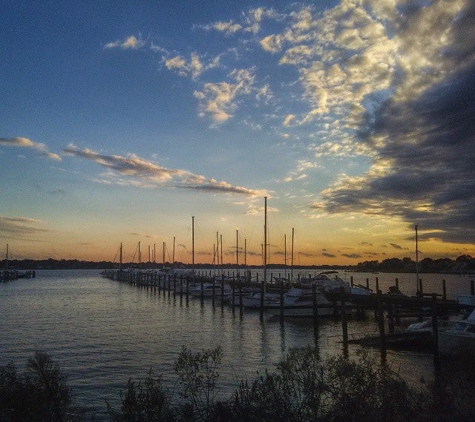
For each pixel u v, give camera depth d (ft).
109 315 163.73
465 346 73.82
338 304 150.30
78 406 55.31
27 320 147.84
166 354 90.63
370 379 29.37
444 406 28.73
